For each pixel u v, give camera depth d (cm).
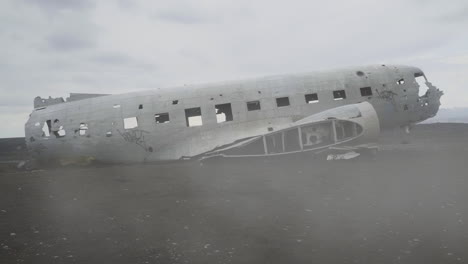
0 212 762
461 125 3716
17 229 627
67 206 818
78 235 589
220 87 1822
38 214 740
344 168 1258
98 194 968
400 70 1878
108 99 1877
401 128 1909
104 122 1827
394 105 1820
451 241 515
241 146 1580
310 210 708
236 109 1764
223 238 557
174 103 1800
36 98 2059
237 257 477
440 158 1465
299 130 1526
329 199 796
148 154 1808
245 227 612
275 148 1628
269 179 1109
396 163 1341
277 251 494
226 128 1752
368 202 753
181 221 662
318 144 1566
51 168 1869
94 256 489
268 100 1773
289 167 1362
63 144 1891
